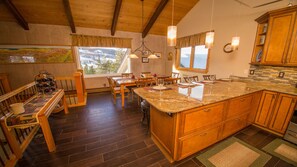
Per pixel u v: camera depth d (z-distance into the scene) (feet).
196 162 5.99
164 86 8.40
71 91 16.34
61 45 15.37
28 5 11.74
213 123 6.27
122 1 13.12
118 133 8.16
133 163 5.91
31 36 14.11
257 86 8.64
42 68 15.14
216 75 13.41
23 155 6.32
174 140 5.39
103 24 15.96
